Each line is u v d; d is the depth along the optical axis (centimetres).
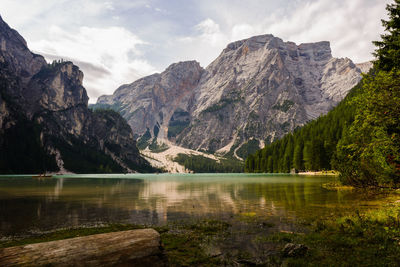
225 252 1148
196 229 1644
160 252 622
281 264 973
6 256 458
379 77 1109
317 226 1546
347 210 2084
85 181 9888
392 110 1034
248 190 4553
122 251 563
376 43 1956
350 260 952
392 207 1880
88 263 512
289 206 2473
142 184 7681
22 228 1789
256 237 1395
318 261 965
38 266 468
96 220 2041
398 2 1848
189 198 3516
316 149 10912
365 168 1227
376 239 1181
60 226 1845
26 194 4366
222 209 2461
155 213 2336
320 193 3559
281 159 15688
